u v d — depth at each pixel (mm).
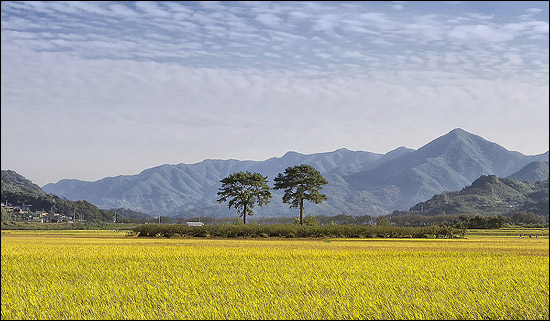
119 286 27562
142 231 86250
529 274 31766
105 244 60750
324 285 28031
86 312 22594
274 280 29422
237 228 84875
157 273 32906
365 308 22875
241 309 22422
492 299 24359
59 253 46094
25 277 31406
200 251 48469
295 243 66000
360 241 72938
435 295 25094
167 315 21906
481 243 66875
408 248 55000
